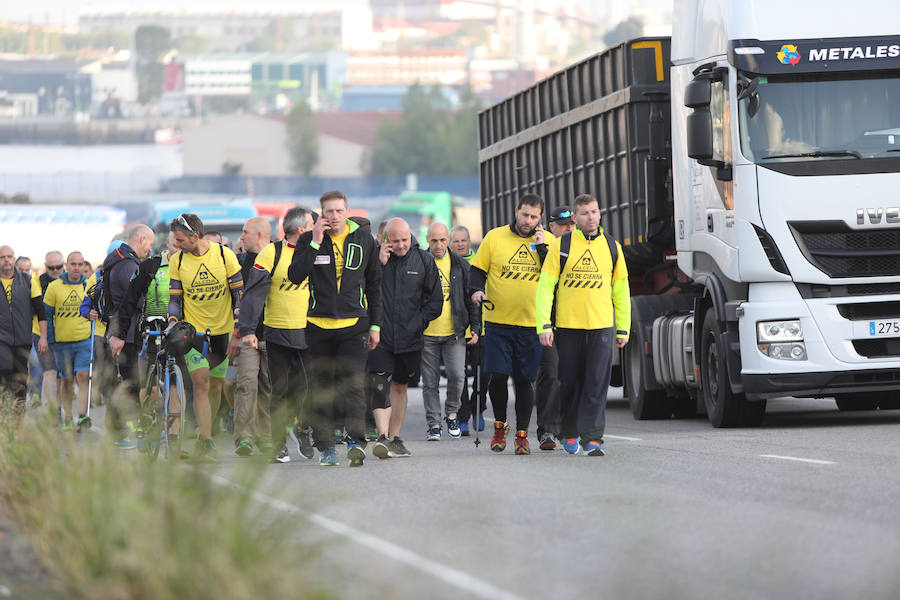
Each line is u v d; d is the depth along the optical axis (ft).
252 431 110.01
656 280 151.33
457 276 130.52
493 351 106.32
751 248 118.83
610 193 151.02
